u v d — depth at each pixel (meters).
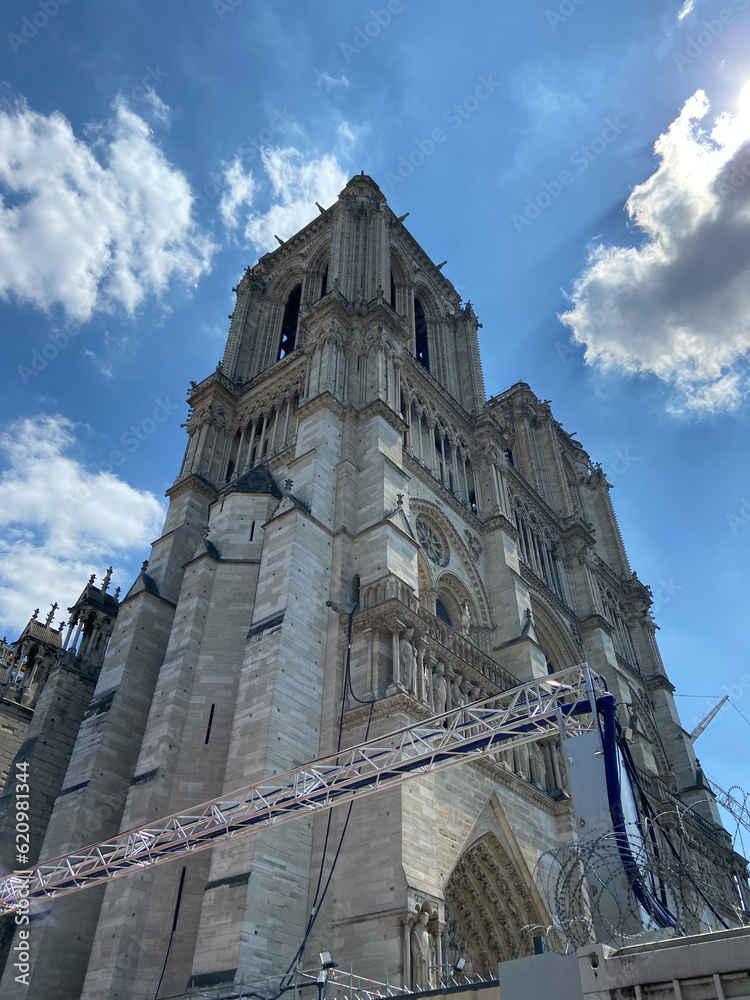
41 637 66.12
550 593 62.75
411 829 28.75
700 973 12.26
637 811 20.36
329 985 26.02
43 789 44.44
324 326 51.22
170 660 38.19
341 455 44.38
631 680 68.38
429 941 26.55
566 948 15.89
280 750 30.84
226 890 27.25
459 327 72.56
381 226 62.62
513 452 81.50
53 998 32.09
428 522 49.34
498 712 24.52
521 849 34.62
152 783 33.06
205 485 52.31
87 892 35.47
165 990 28.58
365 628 35.47
